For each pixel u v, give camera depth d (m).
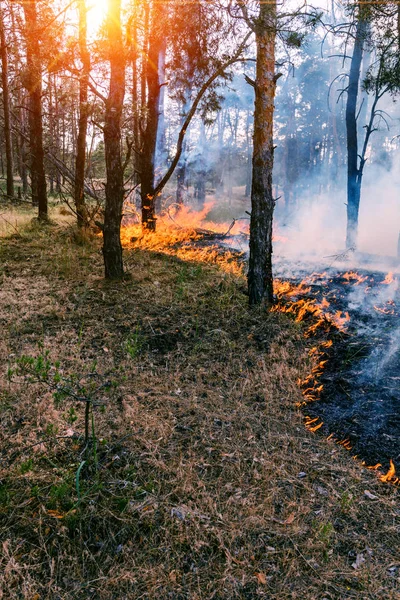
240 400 4.34
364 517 2.93
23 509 2.77
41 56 10.52
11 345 5.12
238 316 6.22
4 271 7.83
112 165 7.15
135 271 7.87
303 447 3.67
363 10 8.27
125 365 4.88
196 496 2.98
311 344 5.55
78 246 9.80
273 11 5.86
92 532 2.66
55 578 2.38
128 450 3.38
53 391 4.12
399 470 3.40
